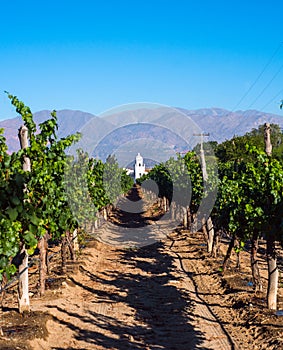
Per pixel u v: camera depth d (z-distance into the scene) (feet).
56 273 41.55
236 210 36.65
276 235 28.89
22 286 28.09
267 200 30.25
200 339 26.53
